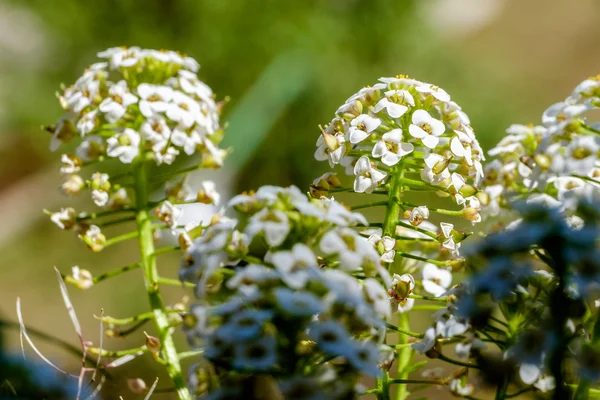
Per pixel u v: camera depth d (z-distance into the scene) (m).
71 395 0.26
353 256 0.23
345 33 0.60
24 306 0.61
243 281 0.23
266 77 0.55
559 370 0.23
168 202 0.27
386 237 0.25
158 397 0.35
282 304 0.22
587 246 0.23
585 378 0.23
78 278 0.27
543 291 0.24
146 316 0.27
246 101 0.54
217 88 0.60
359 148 0.26
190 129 0.27
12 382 0.25
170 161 0.27
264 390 0.23
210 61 0.60
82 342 0.26
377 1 0.61
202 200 0.27
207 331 0.23
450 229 0.25
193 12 0.59
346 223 0.23
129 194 0.33
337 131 0.26
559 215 0.23
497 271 0.23
